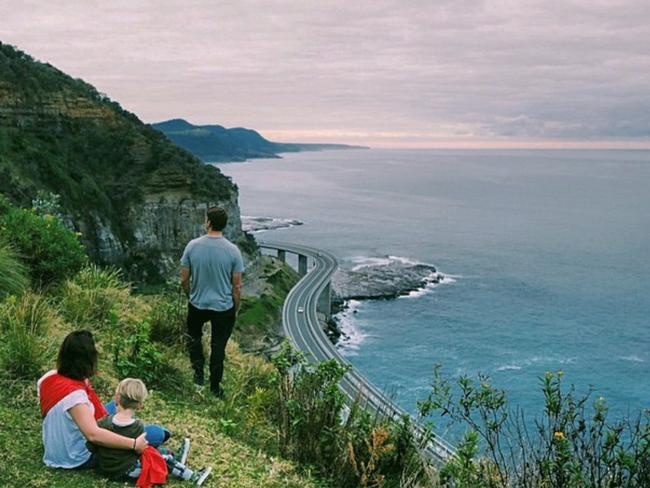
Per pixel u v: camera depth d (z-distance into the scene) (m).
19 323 8.57
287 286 131.00
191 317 9.55
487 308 125.56
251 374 10.99
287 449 7.73
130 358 9.20
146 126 146.38
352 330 107.56
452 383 79.06
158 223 121.75
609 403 78.12
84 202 112.31
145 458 5.84
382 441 7.10
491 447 6.31
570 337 106.94
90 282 12.58
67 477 5.68
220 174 141.62
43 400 5.86
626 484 5.62
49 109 125.81
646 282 157.12
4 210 14.41
